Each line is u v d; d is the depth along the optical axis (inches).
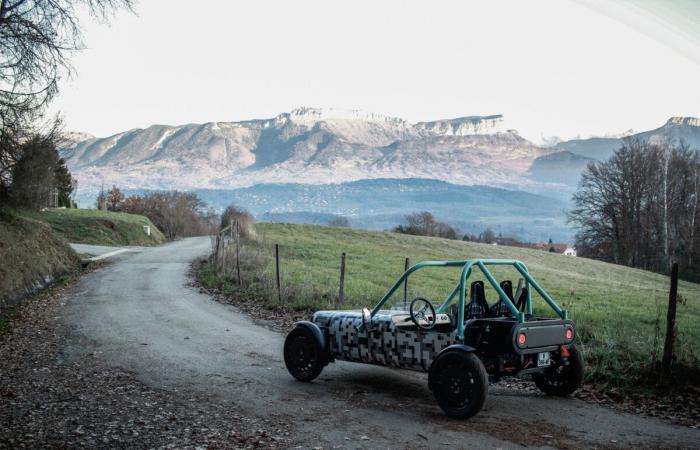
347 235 2428.6
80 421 311.1
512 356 310.7
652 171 2506.2
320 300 734.5
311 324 393.1
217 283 981.8
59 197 2815.0
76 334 586.9
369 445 272.4
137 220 2598.4
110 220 2310.5
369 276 1108.5
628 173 2536.9
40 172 1037.2
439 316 367.9
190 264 1407.5
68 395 363.3
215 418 316.2
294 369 401.1
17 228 1084.5
